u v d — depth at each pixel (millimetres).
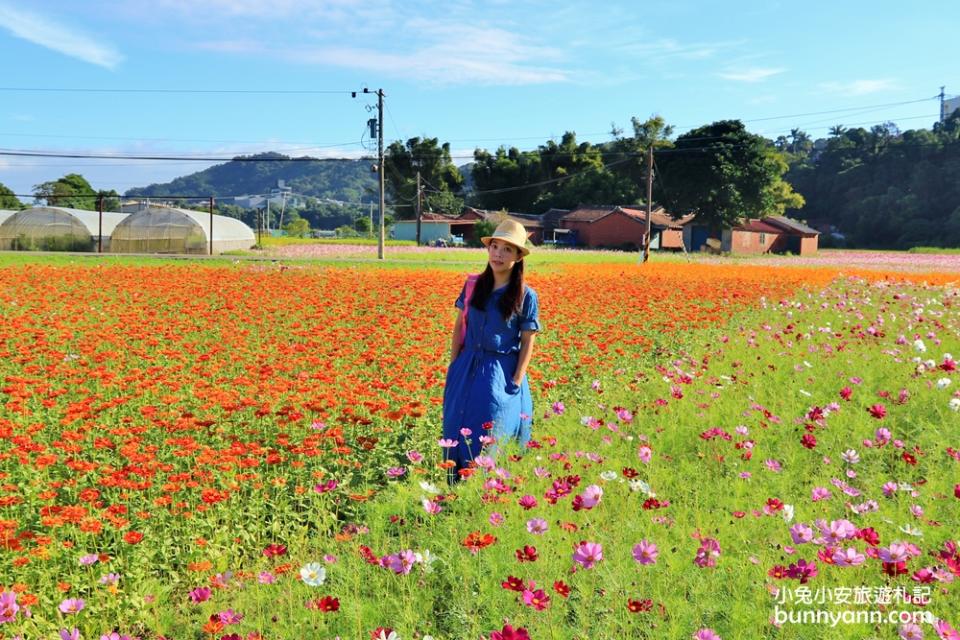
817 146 152250
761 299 15242
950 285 19594
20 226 40656
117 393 7359
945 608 3156
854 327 10758
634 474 4090
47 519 3869
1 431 5027
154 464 4617
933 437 5391
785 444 5527
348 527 4316
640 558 3191
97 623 3383
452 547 3686
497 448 4930
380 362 8320
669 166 60219
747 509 4234
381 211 35750
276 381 7078
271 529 4270
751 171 59219
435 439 5699
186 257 32500
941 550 3422
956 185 79562
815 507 4227
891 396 6492
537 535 3578
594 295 15891
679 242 66250
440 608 3498
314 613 3160
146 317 12445
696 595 3266
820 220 95125
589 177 83938
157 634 3332
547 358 8523
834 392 7066
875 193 90250
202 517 4422
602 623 3055
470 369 5125
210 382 7918
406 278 20641
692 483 4770
